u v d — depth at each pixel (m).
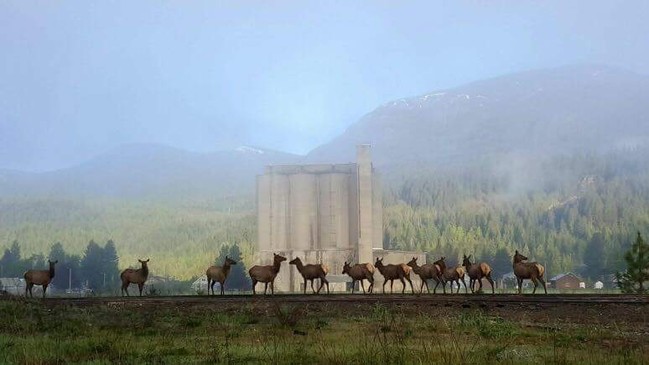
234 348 17.30
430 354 15.66
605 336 21.52
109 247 171.38
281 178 106.69
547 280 179.50
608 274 181.62
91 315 27.72
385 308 28.38
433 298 35.03
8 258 193.38
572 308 30.83
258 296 40.38
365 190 98.50
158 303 35.09
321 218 105.31
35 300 36.72
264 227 106.62
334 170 107.94
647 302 31.75
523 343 19.34
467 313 29.08
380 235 101.25
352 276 44.97
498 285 135.00
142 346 17.55
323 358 15.46
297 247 104.88
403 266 43.91
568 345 18.77
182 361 15.42
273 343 18.23
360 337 19.16
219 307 32.97
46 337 19.17
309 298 36.41
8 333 20.91
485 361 15.17
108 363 15.23
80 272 165.75
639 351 17.44
